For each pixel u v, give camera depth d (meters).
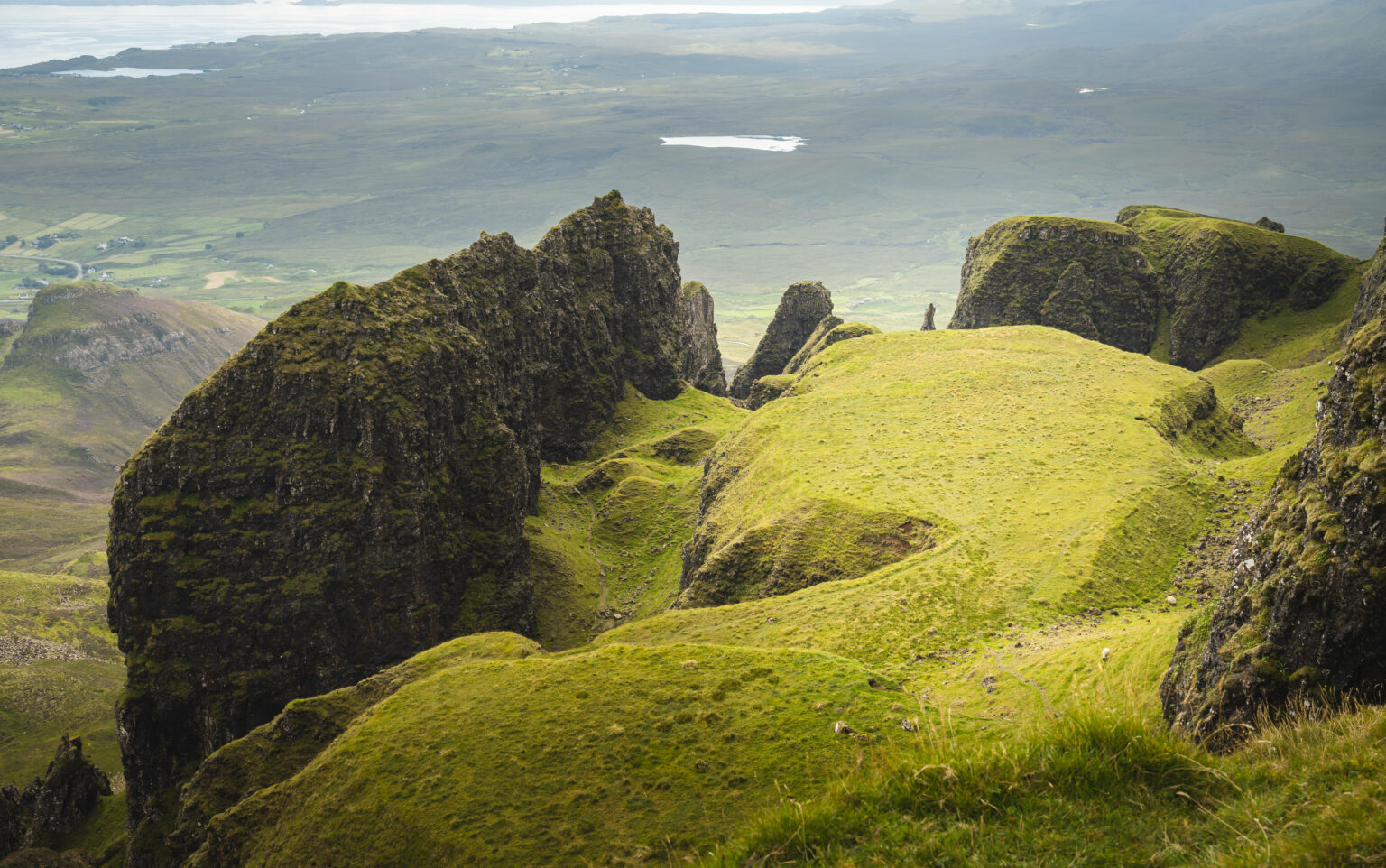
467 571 144.25
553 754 49.12
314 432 131.88
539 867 40.78
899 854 19.39
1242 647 35.44
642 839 40.25
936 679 62.56
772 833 20.98
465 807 47.06
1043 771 20.61
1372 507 32.53
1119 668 51.56
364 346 138.62
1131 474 100.25
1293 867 16.03
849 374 167.12
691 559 126.19
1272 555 37.16
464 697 59.38
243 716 126.31
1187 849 17.88
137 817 127.56
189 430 129.62
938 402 137.38
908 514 96.19
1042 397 134.88
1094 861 18.19
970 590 77.06
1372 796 17.05
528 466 178.62
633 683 55.38
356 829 49.56
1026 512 92.62
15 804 145.00
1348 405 37.44
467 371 153.25
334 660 129.38
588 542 172.00
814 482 111.56
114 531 127.50
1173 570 82.25
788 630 76.75
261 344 135.00
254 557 127.81
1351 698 30.92
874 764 23.39
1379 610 31.28
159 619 125.75
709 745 45.78
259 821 56.56
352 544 129.62
